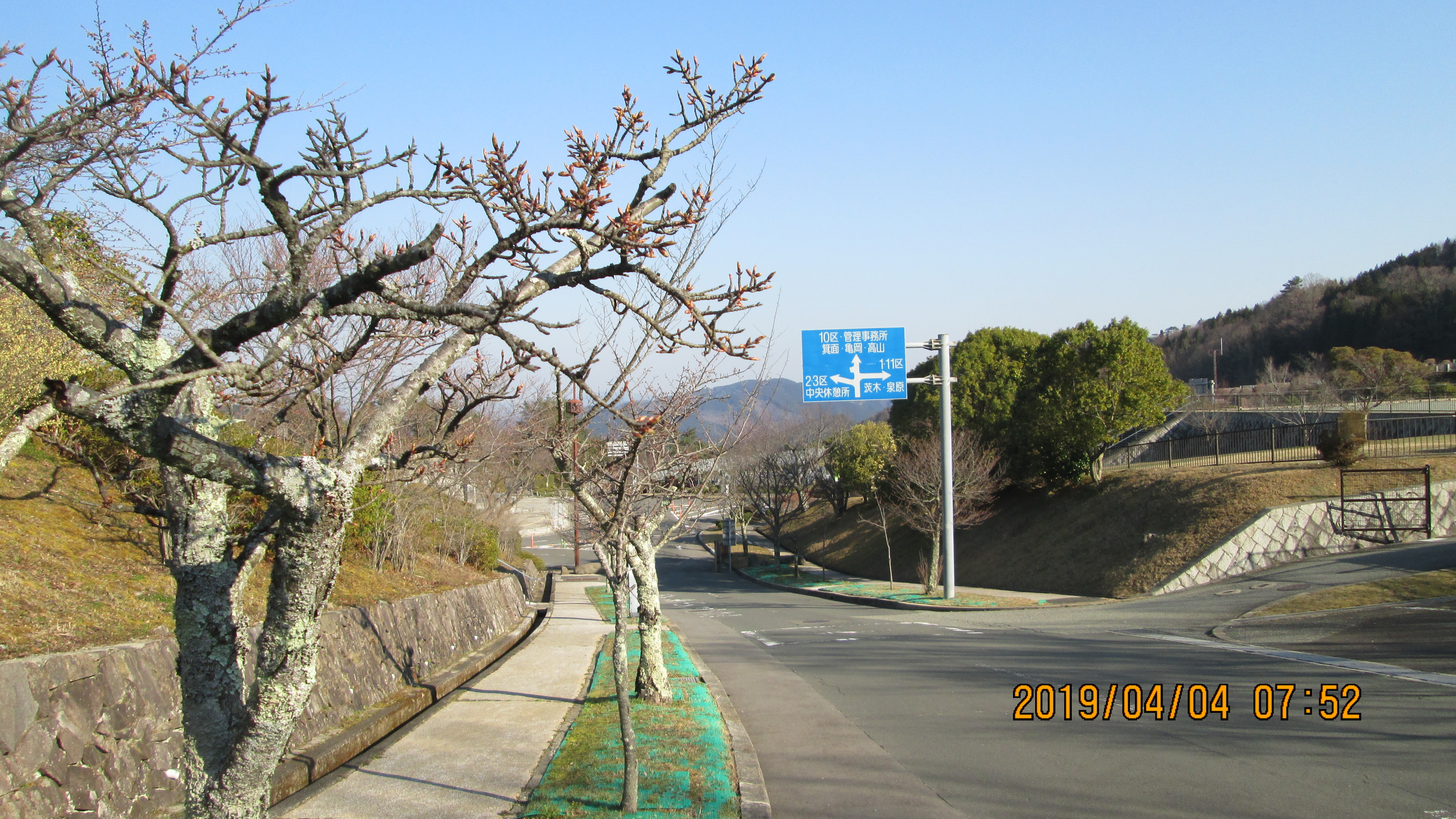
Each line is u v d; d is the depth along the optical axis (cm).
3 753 454
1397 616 1306
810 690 1033
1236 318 7500
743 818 550
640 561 912
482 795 612
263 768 316
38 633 573
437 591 1356
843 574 3606
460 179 366
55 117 406
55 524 807
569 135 365
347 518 320
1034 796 589
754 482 3497
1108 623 1573
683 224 377
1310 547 2020
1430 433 2797
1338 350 4466
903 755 713
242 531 771
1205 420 3603
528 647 1403
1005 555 2855
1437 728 704
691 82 435
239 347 328
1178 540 2161
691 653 1423
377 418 344
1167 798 568
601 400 405
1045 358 2998
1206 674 979
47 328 712
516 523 3106
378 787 632
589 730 784
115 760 527
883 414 7431
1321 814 524
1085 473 2866
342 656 870
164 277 341
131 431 292
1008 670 1093
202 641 331
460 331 389
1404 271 5856
